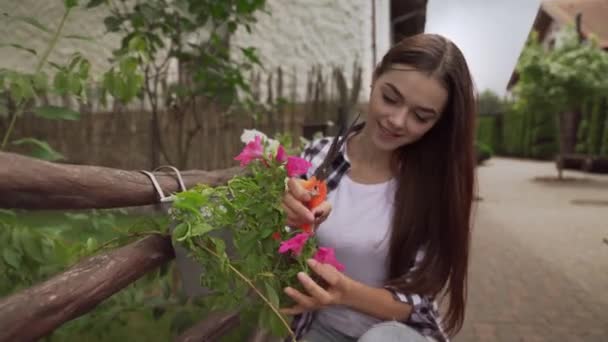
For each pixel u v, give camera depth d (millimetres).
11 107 2080
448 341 1487
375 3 6621
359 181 1549
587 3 28031
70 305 917
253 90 5254
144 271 1154
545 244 7188
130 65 2016
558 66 16141
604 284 5184
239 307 1212
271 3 6418
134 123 5352
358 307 1320
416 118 1328
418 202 1448
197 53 3293
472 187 1461
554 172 20375
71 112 1778
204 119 5137
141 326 2441
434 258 1437
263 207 1058
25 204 910
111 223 2025
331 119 5496
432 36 1334
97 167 1070
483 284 5145
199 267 1121
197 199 966
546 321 4121
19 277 1534
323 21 6434
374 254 1474
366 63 6375
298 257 1147
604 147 19484
